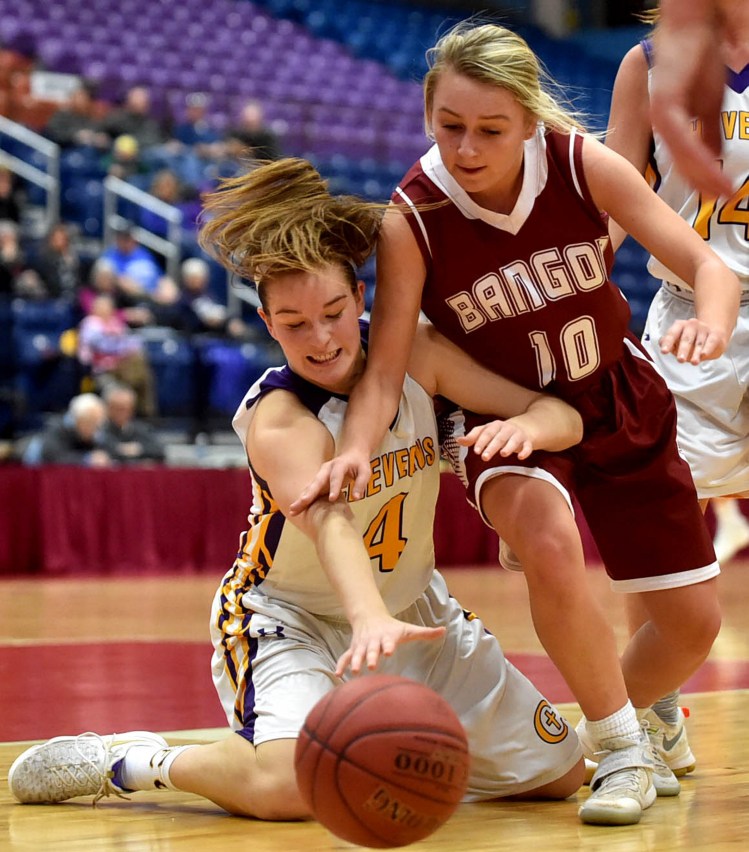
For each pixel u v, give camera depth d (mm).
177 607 9008
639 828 2844
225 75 20375
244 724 2988
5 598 9664
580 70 23391
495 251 3084
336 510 2727
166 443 13516
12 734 4270
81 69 19125
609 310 3209
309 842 2678
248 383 14062
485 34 2943
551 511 2973
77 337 13391
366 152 19406
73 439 12469
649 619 3451
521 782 3176
